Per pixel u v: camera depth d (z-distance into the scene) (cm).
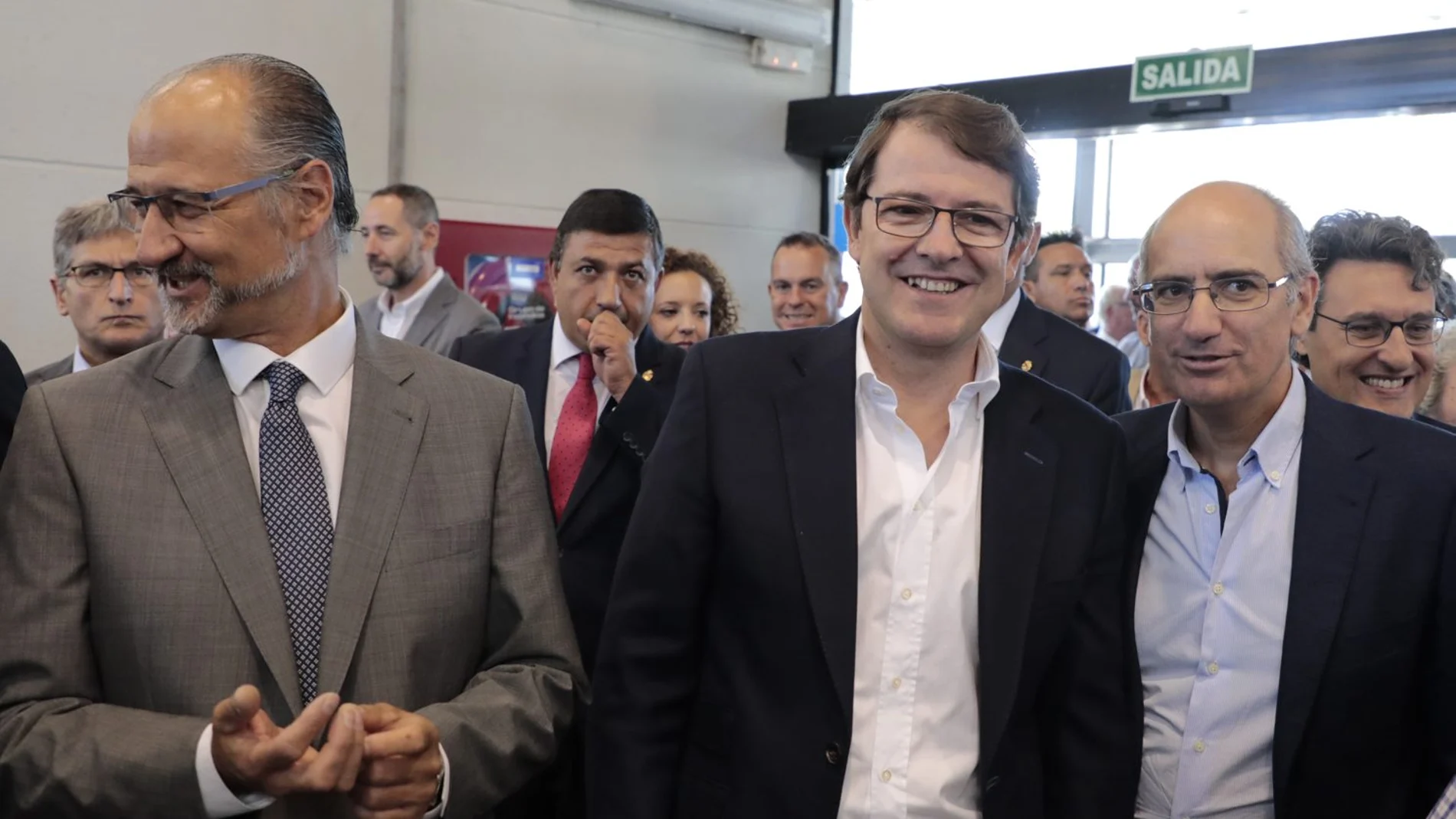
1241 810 154
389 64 532
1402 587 148
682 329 376
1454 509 149
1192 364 154
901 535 145
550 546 155
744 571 146
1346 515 151
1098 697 156
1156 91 555
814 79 726
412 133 546
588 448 232
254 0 488
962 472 150
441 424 149
